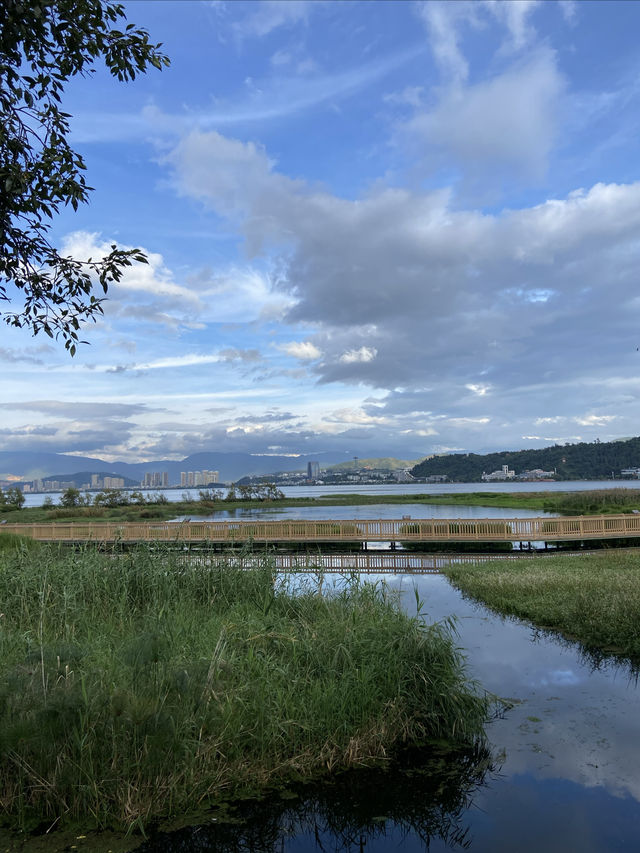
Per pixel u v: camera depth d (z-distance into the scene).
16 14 4.39
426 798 4.29
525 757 4.94
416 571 17.56
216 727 4.49
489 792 4.38
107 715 4.21
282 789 4.41
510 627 9.87
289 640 5.96
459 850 3.65
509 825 3.94
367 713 5.09
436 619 10.48
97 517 48.88
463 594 13.23
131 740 4.18
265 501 70.50
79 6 5.05
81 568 8.40
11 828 3.87
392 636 6.02
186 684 4.65
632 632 8.32
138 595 8.20
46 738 4.05
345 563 19.73
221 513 54.00
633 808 4.12
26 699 4.32
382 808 4.18
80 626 6.75
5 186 4.77
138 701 4.26
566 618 9.70
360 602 7.61
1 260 5.44
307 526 23.12
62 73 5.19
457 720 5.34
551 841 3.73
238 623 6.43
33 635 6.29
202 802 4.22
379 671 5.50
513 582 12.88
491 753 5.01
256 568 9.21
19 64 4.84
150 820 3.98
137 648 5.28
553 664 7.67
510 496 68.75
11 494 60.94
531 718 5.80
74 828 3.87
